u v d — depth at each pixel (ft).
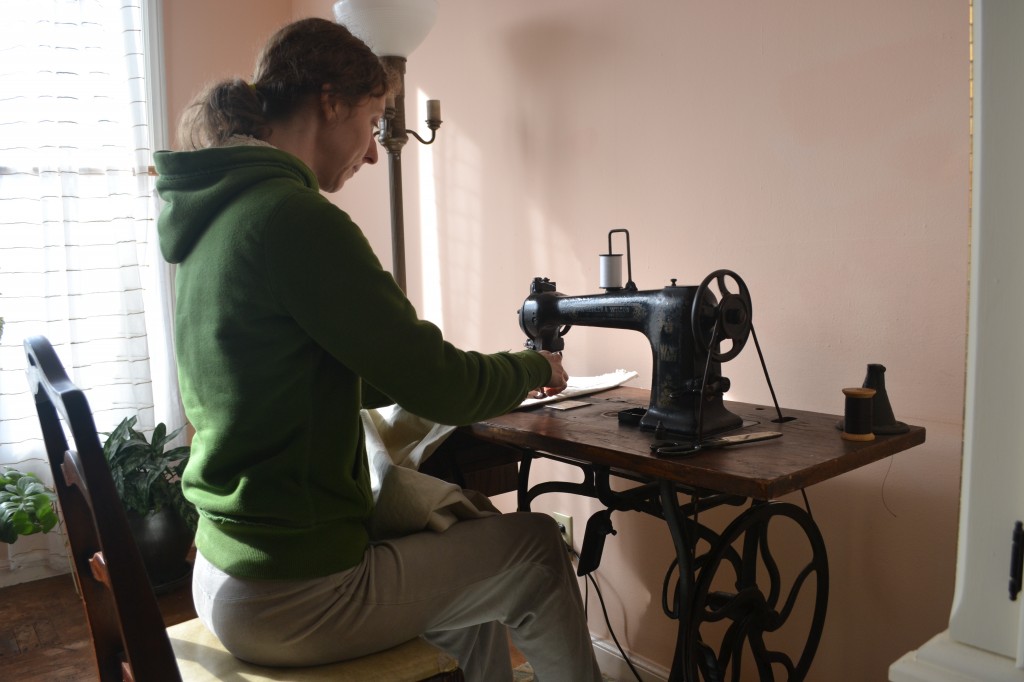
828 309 5.52
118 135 9.47
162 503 8.63
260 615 3.67
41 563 9.56
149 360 9.70
